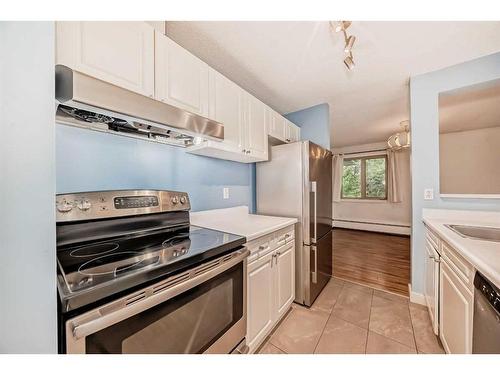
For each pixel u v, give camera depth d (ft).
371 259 10.62
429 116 6.17
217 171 6.36
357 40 4.77
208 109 4.51
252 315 4.28
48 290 1.48
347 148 18.20
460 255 3.36
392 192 15.75
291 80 6.59
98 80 2.52
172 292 2.49
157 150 4.77
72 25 2.59
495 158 9.34
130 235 3.59
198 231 4.41
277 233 5.32
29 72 1.41
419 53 5.30
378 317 5.69
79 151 3.64
